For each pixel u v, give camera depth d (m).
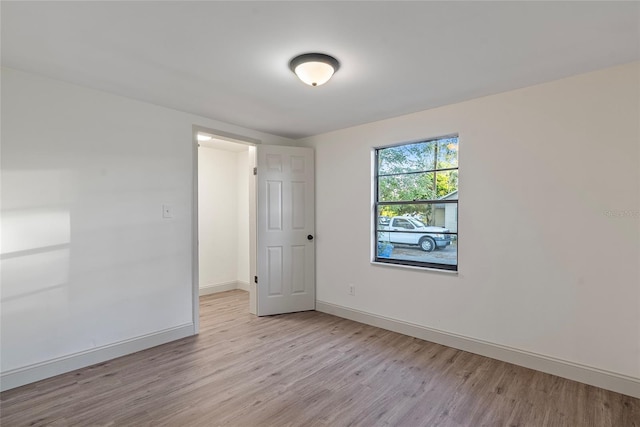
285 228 3.94
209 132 3.39
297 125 3.64
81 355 2.51
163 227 3.02
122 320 2.75
